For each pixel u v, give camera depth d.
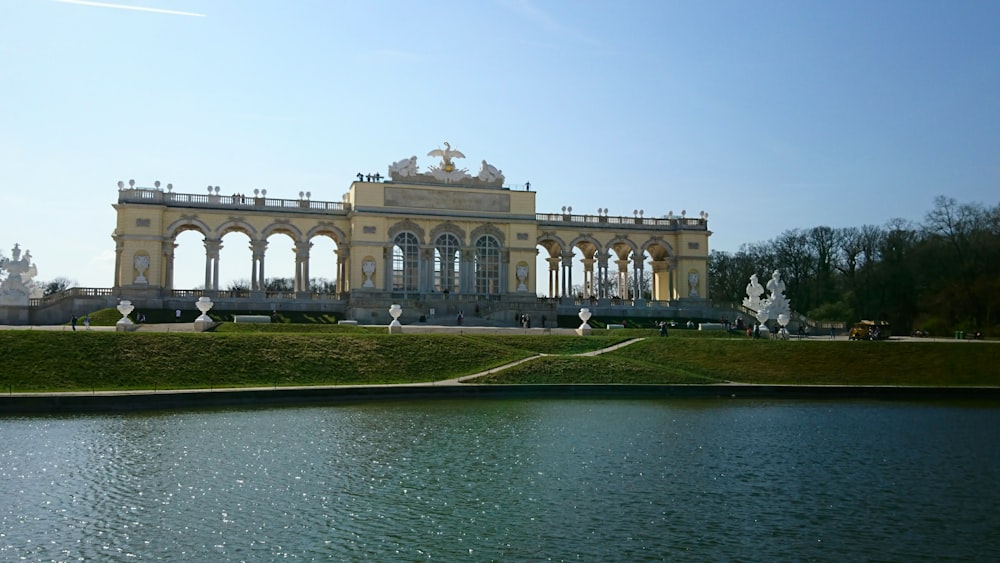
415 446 40.81
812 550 26.08
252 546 26.09
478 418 50.00
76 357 61.12
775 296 96.88
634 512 29.91
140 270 107.06
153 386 58.88
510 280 120.38
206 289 109.00
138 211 107.62
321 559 24.98
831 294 149.88
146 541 26.47
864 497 32.06
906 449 41.34
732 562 24.97
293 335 71.44
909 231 142.38
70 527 27.73
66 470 35.00
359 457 38.16
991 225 127.19
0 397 49.53
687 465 37.28
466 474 35.19
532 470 35.97
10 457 37.22
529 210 122.06
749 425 48.44
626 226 128.12
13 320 94.56
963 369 73.88
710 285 170.50
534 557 25.27
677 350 77.50
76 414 49.91
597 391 63.09
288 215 114.94
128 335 65.94
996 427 48.47
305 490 32.44
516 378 65.19
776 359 75.62
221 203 112.62
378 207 115.62
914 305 132.75
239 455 38.22
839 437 44.62
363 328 87.69
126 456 37.66
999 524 28.78
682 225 129.62
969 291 118.75
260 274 113.19
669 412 53.62
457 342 75.00
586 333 88.94
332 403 56.41
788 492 32.78
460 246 119.12
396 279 116.50
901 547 26.41
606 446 41.31
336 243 120.44
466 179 120.00
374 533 27.38
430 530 27.75
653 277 136.12
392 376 66.44
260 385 61.38
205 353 65.06
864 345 79.19
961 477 35.41
